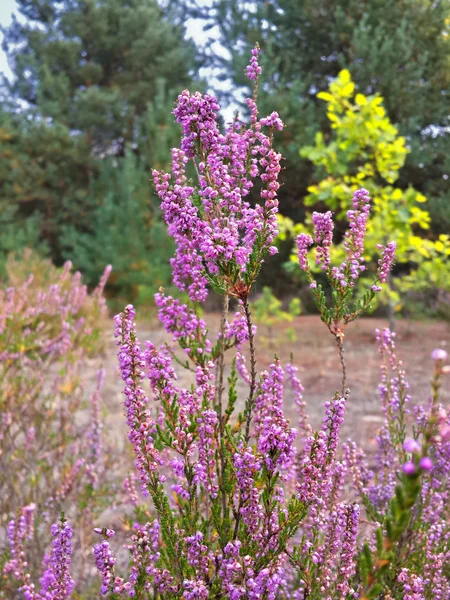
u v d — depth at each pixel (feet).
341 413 5.27
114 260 51.39
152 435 5.62
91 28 75.92
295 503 4.99
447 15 53.88
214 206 5.43
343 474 5.84
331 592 5.56
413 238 25.76
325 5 56.03
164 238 53.21
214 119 5.50
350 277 5.97
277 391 5.65
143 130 66.33
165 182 5.41
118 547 9.23
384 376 7.95
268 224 5.17
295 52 56.95
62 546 5.27
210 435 5.35
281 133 49.75
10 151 67.62
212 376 5.67
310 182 50.96
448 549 6.58
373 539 7.11
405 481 3.22
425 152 49.24
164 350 6.14
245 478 4.84
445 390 20.79
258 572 4.92
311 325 41.81
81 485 10.62
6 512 9.41
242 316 6.09
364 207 6.04
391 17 53.93
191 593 4.71
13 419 11.06
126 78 78.13
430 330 38.01
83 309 24.38
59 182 68.44
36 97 77.97
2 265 44.93
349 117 24.18
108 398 19.33
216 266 5.33
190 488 5.21
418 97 50.93
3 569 7.57
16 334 12.55
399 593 5.50
